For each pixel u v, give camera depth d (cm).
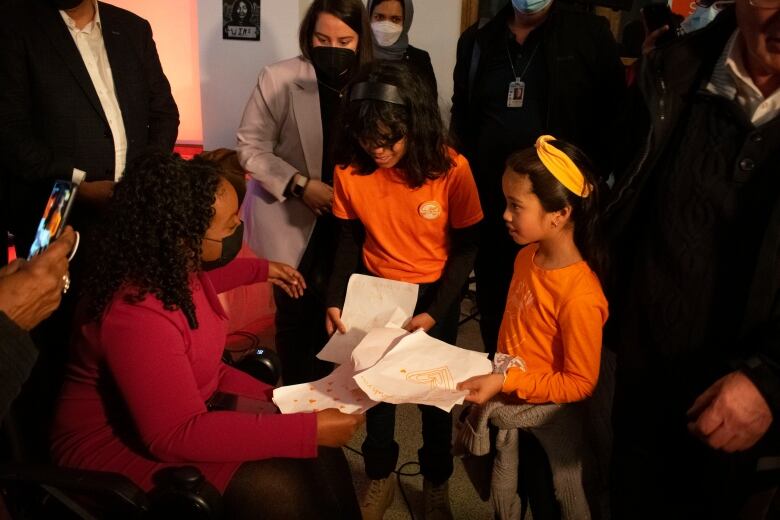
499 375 122
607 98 185
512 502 136
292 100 186
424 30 341
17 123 178
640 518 117
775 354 90
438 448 170
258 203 199
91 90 188
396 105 135
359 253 168
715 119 100
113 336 109
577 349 120
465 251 156
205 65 345
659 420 111
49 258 99
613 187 116
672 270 105
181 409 111
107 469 114
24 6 179
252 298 298
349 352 147
